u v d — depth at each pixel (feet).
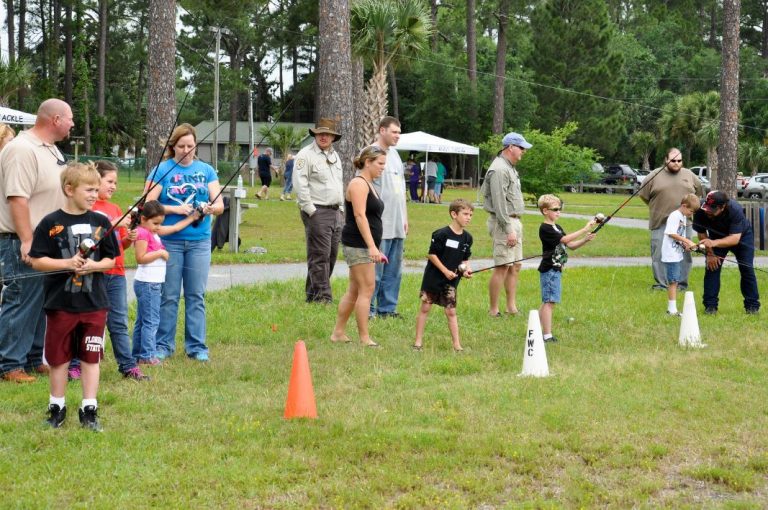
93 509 14.21
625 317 33.37
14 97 145.38
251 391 21.65
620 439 18.19
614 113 170.91
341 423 18.62
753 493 15.84
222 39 166.30
